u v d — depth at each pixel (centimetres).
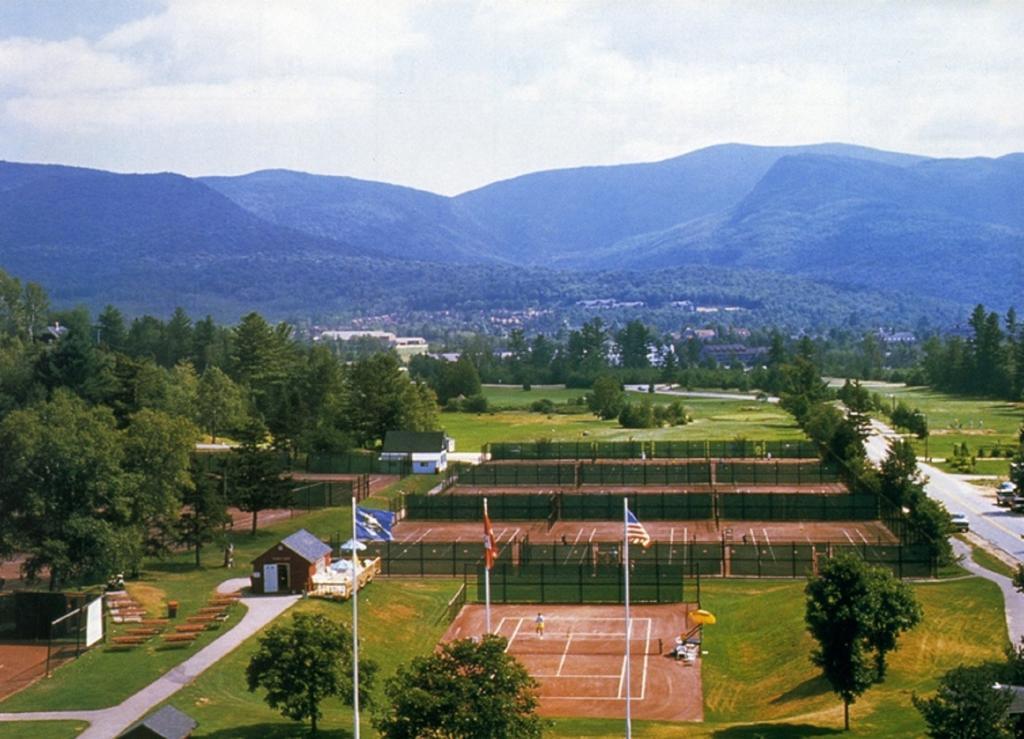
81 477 10731
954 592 10262
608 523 14375
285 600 10244
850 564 7269
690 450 19662
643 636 9638
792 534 13412
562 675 8712
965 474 17975
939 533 11538
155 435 11662
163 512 11575
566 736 7269
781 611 9838
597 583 10838
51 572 10556
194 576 11438
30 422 10700
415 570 11644
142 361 19588
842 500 14350
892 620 7175
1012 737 5541
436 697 5584
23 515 10831
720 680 8594
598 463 18262
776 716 7762
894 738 6769
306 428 19762
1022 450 15538
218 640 9000
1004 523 13975
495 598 10756
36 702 7575
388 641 9556
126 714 7350
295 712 7012
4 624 9150
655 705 8075
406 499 14962
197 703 7600
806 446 19412
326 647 7131
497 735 5594
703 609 10381
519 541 12950
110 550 10438
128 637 8981
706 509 14562
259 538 13488
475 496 14925
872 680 7262
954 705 5566
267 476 13638
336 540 12581
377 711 6738
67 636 9075
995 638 8888
